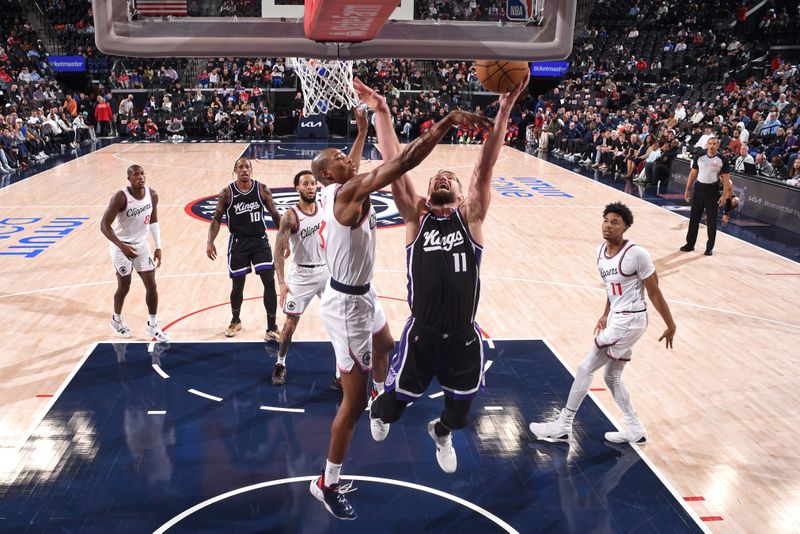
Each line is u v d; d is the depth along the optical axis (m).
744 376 6.55
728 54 24.38
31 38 26.67
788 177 13.44
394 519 4.39
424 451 5.18
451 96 26.58
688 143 17.31
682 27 27.12
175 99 26.22
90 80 26.84
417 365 3.51
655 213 13.59
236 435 5.35
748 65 23.20
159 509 4.44
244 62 26.92
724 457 5.20
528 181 17.23
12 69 24.09
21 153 17.92
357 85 3.56
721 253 10.79
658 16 27.53
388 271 9.45
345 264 3.71
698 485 4.84
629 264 5.01
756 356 7.00
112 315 7.74
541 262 10.12
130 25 2.15
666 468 5.04
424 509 4.50
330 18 1.98
